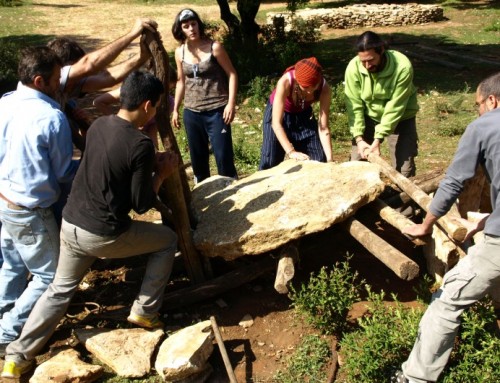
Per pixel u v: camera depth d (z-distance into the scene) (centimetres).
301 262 463
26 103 348
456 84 1181
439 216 324
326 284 376
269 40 1587
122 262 491
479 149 296
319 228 389
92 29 2039
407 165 518
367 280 441
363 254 473
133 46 1664
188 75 547
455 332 312
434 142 813
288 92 474
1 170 350
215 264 465
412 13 1970
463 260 309
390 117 477
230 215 430
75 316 424
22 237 359
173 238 383
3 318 379
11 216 352
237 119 984
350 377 343
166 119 398
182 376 349
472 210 456
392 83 470
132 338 383
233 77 546
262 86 1142
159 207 400
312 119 505
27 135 341
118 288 457
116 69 410
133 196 336
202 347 359
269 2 2677
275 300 427
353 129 506
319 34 1667
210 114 554
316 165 468
